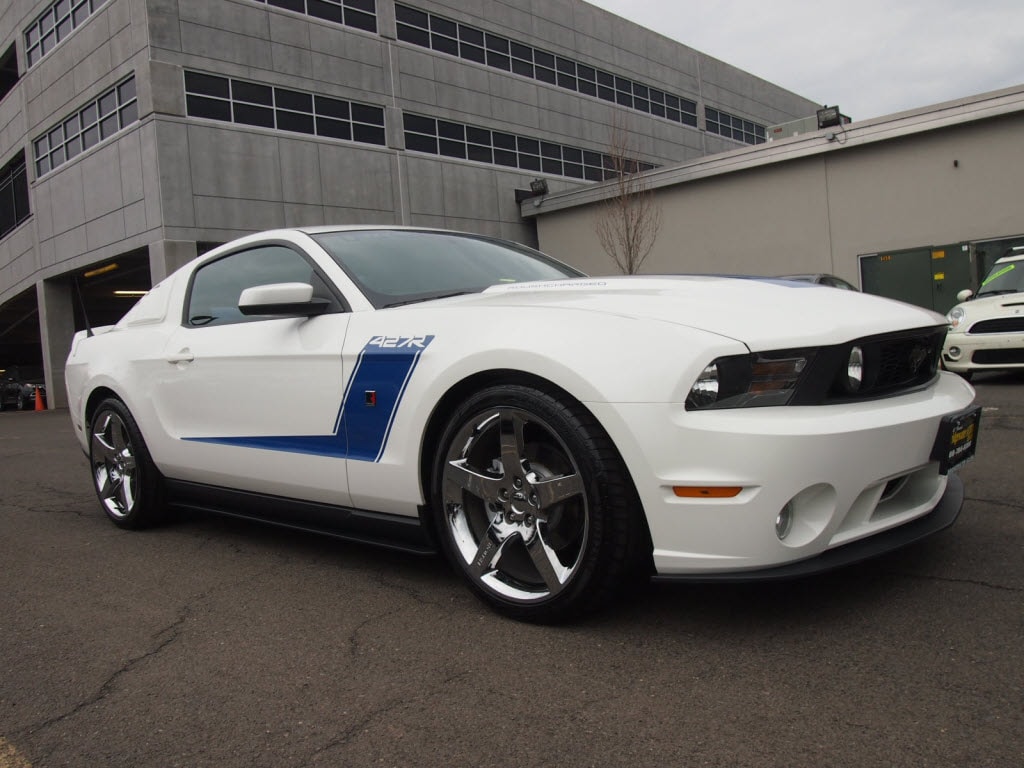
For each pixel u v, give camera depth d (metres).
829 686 1.97
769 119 38.59
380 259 3.26
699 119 34.28
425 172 24.00
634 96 31.34
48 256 23.33
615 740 1.80
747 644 2.24
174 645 2.53
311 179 21.31
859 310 2.45
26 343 37.28
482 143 25.80
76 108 21.34
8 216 26.91
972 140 15.89
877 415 2.22
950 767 1.60
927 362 2.61
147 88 18.64
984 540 3.01
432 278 3.23
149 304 4.15
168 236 18.67
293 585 3.06
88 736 1.97
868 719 1.81
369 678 2.20
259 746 1.88
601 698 1.99
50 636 2.68
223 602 2.92
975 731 1.73
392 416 2.73
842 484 2.13
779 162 18.69
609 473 2.25
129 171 19.55
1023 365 7.67
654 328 2.26
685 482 2.12
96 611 2.91
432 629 2.52
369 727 1.93
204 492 3.70
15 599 3.12
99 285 25.14
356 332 2.90
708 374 2.14
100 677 2.32
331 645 2.45
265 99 20.55
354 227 3.54
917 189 16.70
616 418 2.18
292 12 21.12
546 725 1.88
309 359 3.00
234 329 3.42
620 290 2.70
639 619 2.47
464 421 2.55
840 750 1.69
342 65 22.12
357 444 2.86
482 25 25.95
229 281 3.64
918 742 1.70
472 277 3.32
